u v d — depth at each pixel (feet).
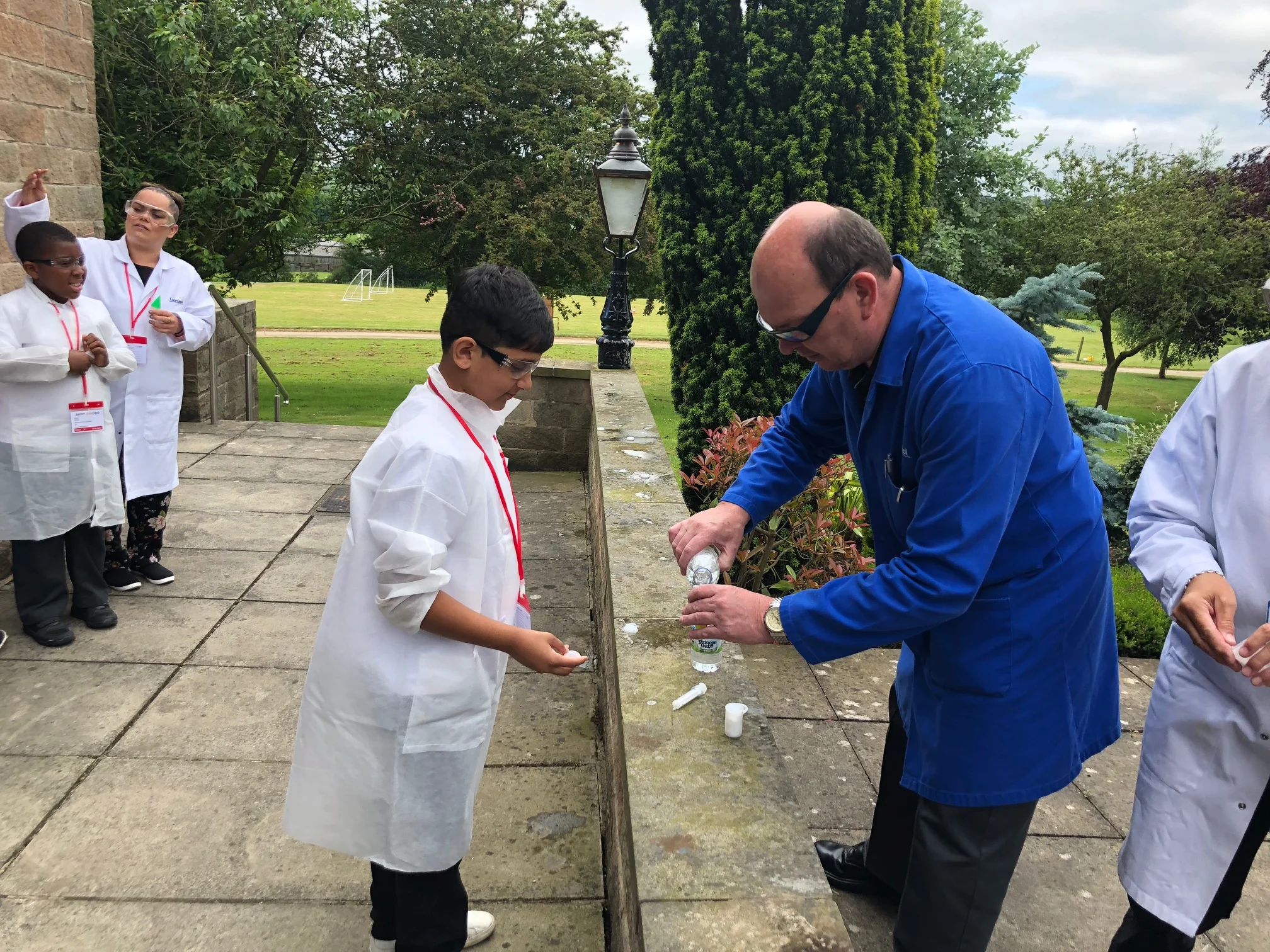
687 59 17.22
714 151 17.21
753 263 5.23
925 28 16.52
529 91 48.75
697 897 4.41
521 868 7.99
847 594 5.12
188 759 9.34
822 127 16.30
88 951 6.81
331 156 42.63
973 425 4.77
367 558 5.38
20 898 7.29
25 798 8.55
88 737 9.64
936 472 4.91
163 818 8.38
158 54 30.35
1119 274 58.29
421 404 5.40
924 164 17.47
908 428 5.15
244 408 28.99
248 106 32.12
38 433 11.05
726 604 5.39
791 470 7.07
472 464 5.32
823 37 15.87
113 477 12.08
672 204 17.95
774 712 11.21
